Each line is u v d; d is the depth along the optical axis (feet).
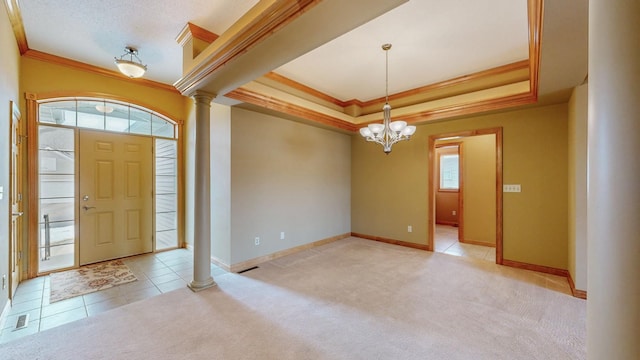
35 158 10.53
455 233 20.08
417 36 9.35
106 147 12.73
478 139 16.56
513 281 10.41
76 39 9.46
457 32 9.11
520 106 11.39
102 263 12.47
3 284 7.47
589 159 2.65
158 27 8.77
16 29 8.63
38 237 10.78
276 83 12.85
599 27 2.43
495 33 9.17
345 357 6.02
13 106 8.36
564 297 9.01
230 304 8.52
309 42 6.39
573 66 7.57
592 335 2.55
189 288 9.71
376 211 17.13
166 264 12.44
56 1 7.38
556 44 6.37
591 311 2.59
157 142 14.46
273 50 6.76
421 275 11.07
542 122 11.47
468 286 9.95
